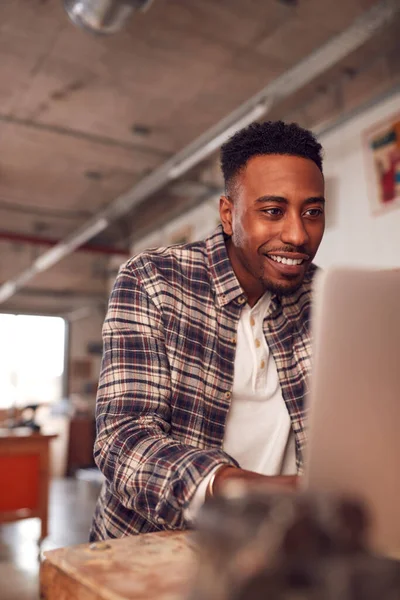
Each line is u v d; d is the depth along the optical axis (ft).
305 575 0.95
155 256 3.54
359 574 0.95
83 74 17.11
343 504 1.03
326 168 18.11
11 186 26.81
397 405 1.64
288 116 20.12
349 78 17.74
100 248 33.45
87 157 23.48
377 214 16.22
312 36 15.30
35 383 38.37
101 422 3.02
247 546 0.99
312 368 1.63
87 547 1.91
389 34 15.70
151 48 15.72
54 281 38.45
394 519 1.63
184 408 3.28
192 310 3.45
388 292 1.65
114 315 3.28
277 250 3.13
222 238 3.68
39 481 16.26
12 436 15.92
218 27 14.84
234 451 3.47
